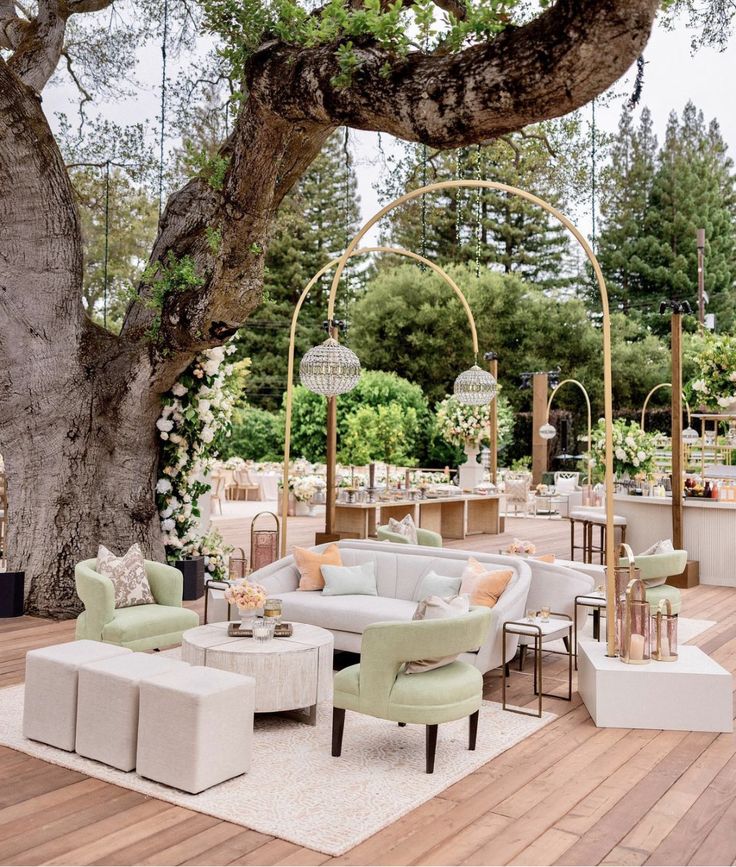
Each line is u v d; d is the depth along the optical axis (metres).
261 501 20.50
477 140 3.53
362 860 3.26
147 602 6.18
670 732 4.86
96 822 3.56
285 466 7.50
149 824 3.55
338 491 12.14
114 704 4.15
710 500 10.27
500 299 28.34
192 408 8.07
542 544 13.25
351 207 30.55
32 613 7.54
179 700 3.90
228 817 3.60
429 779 4.07
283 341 30.41
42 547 7.58
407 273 29.56
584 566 7.03
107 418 7.72
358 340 29.59
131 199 18.56
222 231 5.83
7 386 7.58
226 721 3.98
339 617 5.97
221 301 6.32
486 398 9.84
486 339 28.55
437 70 3.42
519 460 28.14
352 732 4.79
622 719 4.93
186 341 6.85
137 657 4.49
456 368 28.92
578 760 4.38
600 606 5.88
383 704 4.19
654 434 14.08
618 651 5.25
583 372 27.95
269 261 30.38
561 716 5.15
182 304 6.71
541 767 4.28
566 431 28.44
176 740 3.90
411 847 3.38
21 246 7.47
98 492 7.74
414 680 4.25
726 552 9.94
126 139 9.82
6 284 7.51
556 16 3.05
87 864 3.18
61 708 4.38
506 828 3.56
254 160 5.35
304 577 6.61
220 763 3.96
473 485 15.54
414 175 8.58
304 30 4.03
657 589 6.99
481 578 5.82
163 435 8.01
